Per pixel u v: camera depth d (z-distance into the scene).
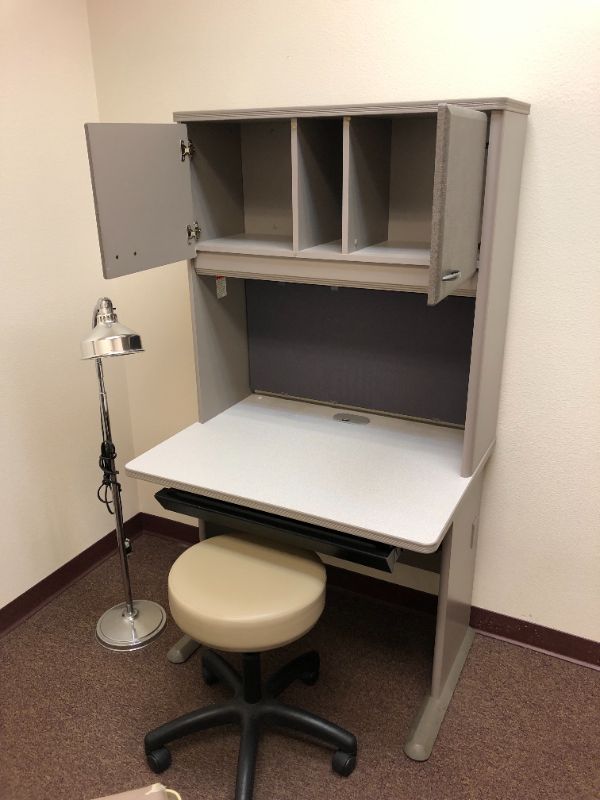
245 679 1.67
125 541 2.12
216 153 1.84
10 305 2.01
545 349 1.77
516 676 1.96
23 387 2.10
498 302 1.62
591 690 1.91
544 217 1.67
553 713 1.83
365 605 2.28
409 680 1.95
